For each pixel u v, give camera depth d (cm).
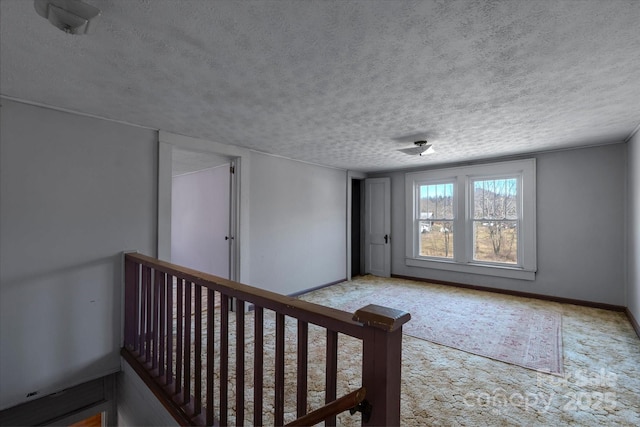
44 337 228
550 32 143
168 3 121
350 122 278
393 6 124
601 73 184
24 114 221
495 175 464
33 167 224
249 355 263
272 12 127
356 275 612
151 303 241
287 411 189
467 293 463
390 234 586
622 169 367
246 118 265
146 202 285
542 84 200
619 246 370
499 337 298
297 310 116
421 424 176
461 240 495
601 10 126
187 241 584
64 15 118
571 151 401
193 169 533
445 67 177
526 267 433
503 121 279
